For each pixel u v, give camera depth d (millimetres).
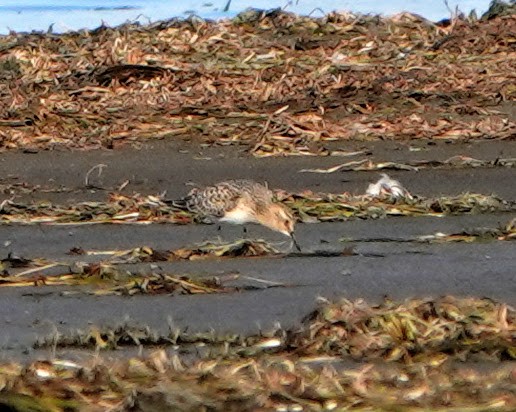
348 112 32938
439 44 39344
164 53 38281
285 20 41219
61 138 30984
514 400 13789
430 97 33969
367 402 13758
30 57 38000
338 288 19641
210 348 16516
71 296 19312
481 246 22047
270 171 28406
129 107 33469
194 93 34812
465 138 30828
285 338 16594
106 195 26500
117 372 14727
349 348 16047
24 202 25797
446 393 13977
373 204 24906
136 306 18766
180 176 28078
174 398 13750
